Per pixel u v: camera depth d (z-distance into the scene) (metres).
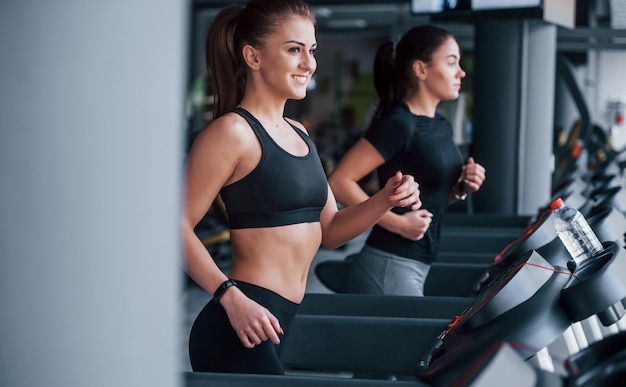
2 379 1.12
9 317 1.11
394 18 17.61
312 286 7.07
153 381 1.15
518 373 1.47
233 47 2.36
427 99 3.35
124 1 1.09
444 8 5.53
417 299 2.86
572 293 1.76
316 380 1.82
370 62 24.75
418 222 3.16
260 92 2.34
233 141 2.21
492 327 1.75
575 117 14.23
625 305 1.80
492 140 6.13
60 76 1.09
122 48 1.10
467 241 4.86
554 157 10.21
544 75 6.38
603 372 1.54
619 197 3.84
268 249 2.27
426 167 3.24
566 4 6.12
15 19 1.08
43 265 1.10
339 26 19.77
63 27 1.08
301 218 2.31
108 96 1.10
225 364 2.23
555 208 2.49
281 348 2.31
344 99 24.92
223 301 2.16
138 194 1.11
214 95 2.41
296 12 2.32
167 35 1.13
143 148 1.11
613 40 11.04
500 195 6.14
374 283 3.26
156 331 1.15
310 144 2.39
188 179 2.23
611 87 22.73
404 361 2.49
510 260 2.78
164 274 1.15
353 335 2.52
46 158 1.09
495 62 6.08
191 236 2.22
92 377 1.12
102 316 1.11
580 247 2.51
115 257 1.11
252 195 2.26
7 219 1.10
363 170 3.25
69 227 1.10
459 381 1.51
